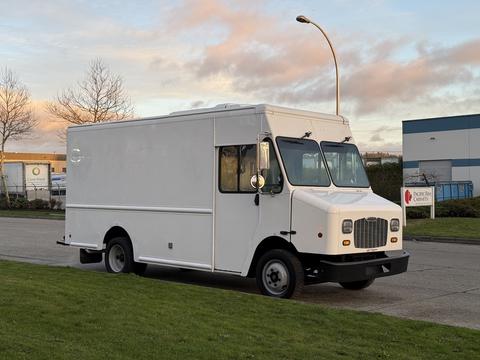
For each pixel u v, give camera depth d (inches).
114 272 450.0
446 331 253.6
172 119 409.1
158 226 417.7
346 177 386.9
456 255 629.9
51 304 290.8
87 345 216.8
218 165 382.6
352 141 399.5
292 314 282.2
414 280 451.2
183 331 240.4
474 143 1745.8
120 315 268.1
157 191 418.3
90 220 470.3
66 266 487.8
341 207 336.5
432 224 934.4
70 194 486.9
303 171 362.0
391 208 366.3
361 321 269.6
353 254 349.7
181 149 403.2
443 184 1642.5
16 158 3403.1
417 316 322.0
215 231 383.2
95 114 1509.6
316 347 222.4
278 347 219.8
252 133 363.9
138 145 432.5
